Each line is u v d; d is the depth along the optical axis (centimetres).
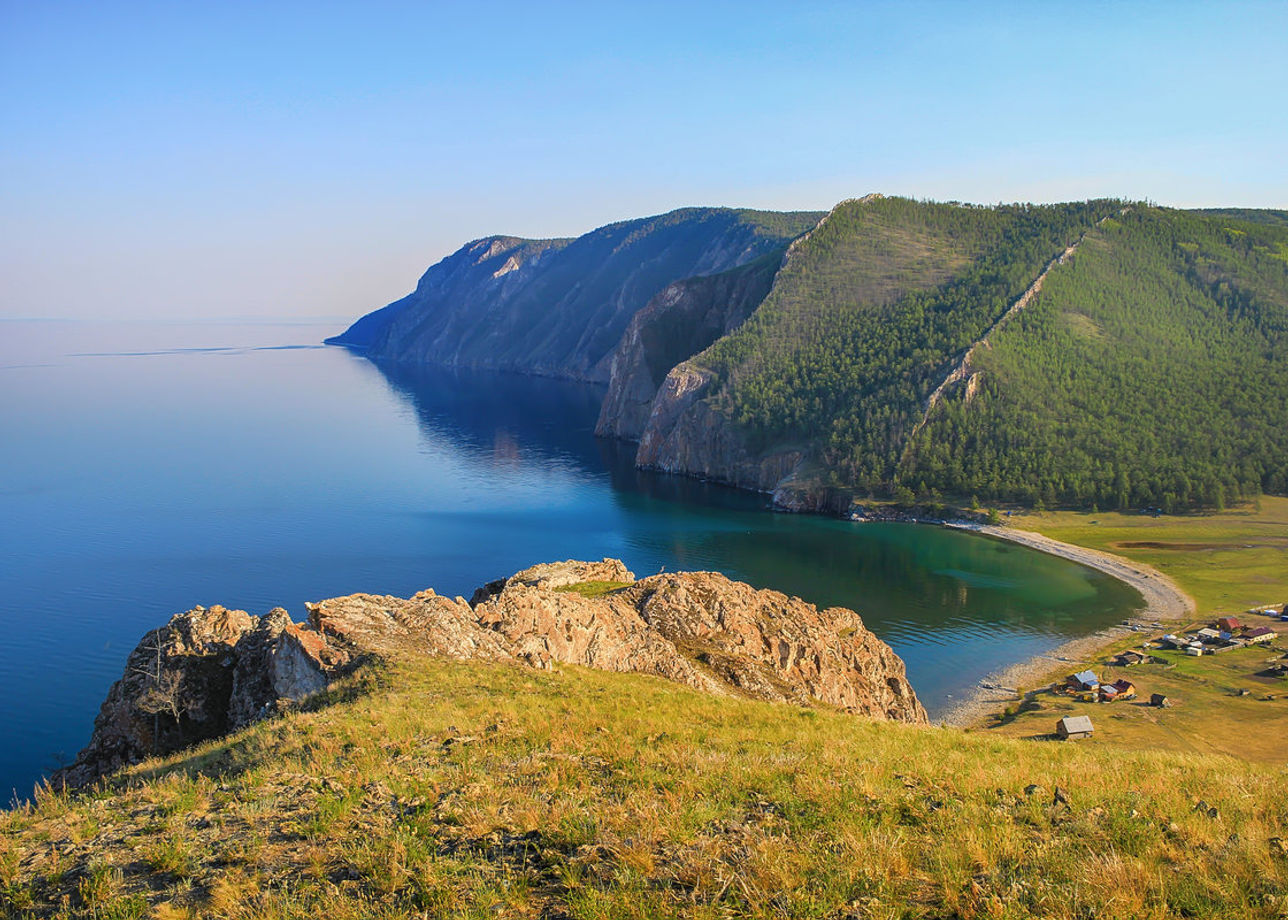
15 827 1619
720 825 1467
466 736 2170
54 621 10388
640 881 1238
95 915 1226
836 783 1708
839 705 5025
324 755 1978
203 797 1741
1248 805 1552
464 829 1486
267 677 3591
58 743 7238
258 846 1441
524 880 1270
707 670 4584
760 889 1205
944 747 2547
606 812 1527
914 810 1555
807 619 5803
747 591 5728
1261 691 8281
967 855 1310
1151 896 1146
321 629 3491
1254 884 1172
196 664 3859
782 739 2398
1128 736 7225
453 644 3525
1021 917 1105
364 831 1482
